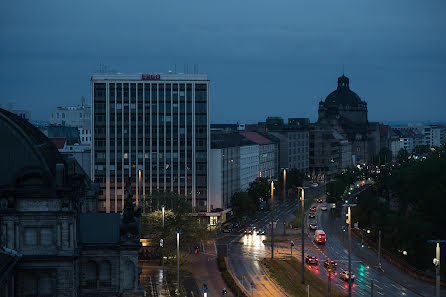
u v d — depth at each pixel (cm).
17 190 7844
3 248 7606
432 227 15662
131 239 8262
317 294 11819
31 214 7788
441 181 19275
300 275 13450
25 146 7981
